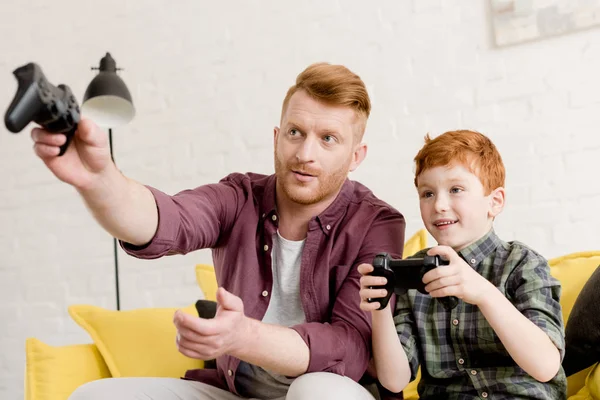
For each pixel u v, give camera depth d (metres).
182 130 2.91
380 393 1.44
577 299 1.56
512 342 1.20
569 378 1.61
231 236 1.46
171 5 2.97
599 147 2.36
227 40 2.88
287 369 1.18
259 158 2.79
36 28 3.16
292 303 1.42
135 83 2.99
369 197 1.51
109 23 3.05
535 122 2.43
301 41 2.77
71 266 3.00
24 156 3.09
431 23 2.58
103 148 0.94
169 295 2.85
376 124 2.62
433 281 1.16
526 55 2.46
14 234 3.08
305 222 1.44
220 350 1.03
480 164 1.39
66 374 1.75
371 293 1.20
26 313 3.03
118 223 1.07
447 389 1.38
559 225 2.38
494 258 1.41
